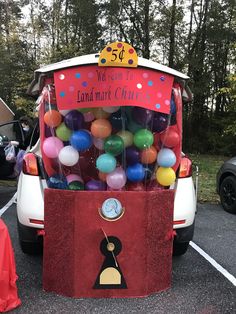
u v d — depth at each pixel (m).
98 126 2.71
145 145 2.76
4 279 2.49
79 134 2.76
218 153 17.56
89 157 2.87
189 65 17.53
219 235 4.35
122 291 2.74
